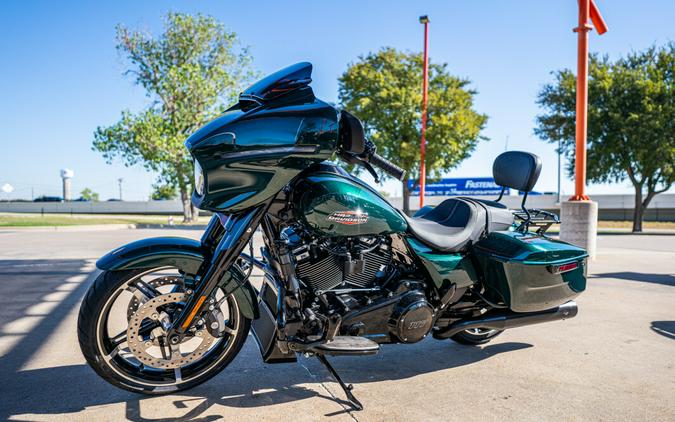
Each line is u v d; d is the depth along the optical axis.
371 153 3.11
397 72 26.12
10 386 3.22
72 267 8.25
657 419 2.86
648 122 22.73
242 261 3.25
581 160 9.62
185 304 2.96
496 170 4.02
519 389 3.28
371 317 3.17
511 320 3.65
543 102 25.94
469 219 3.63
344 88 27.00
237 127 2.79
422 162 20.84
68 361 3.69
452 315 3.61
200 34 29.47
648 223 35.94
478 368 3.65
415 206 45.62
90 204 55.59
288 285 2.96
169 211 53.72
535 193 46.41
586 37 9.39
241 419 2.80
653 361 3.81
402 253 3.36
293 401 3.05
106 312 2.89
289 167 2.86
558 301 3.71
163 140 26.42
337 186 2.97
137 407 2.94
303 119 2.89
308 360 3.79
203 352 3.07
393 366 3.69
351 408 2.96
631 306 5.57
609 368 3.66
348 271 3.06
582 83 9.45
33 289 6.32
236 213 2.93
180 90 27.91
